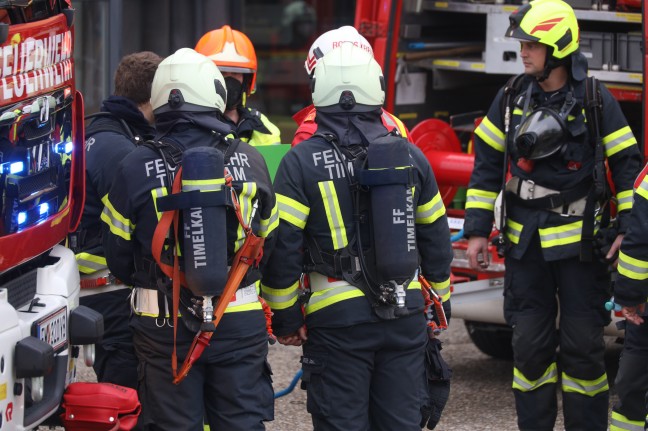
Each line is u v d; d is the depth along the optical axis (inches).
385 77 462.0
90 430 260.4
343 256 276.1
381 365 281.7
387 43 459.8
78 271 285.3
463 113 508.4
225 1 657.0
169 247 260.5
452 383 432.8
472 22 505.0
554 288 347.6
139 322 267.9
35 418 248.2
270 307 283.3
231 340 265.6
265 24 761.6
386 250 266.5
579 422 346.9
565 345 344.5
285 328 283.0
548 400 349.4
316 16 759.7
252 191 265.6
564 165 337.7
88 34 599.8
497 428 379.9
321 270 277.9
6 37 235.9
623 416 331.3
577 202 338.0
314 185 276.4
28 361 239.3
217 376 267.9
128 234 267.3
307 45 762.2
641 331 323.9
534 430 350.3
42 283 266.5
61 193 282.5
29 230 256.1
